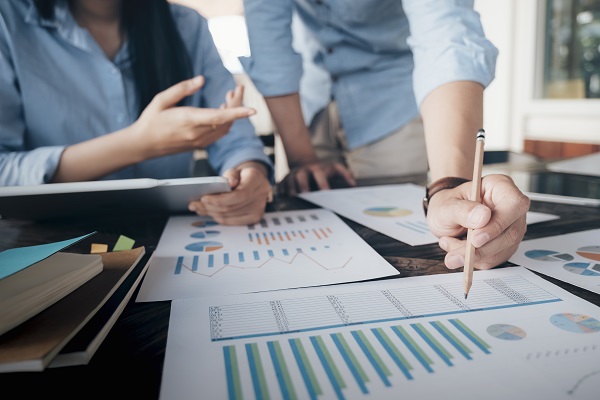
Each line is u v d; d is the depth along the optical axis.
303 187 0.91
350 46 1.15
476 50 0.60
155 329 0.34
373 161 1.23
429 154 0.58
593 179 0.91
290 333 0.33
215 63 1.08
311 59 1.27
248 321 0.35
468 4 0.65
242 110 0.66
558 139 2.36
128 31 0.95
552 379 0.27
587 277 0.42
